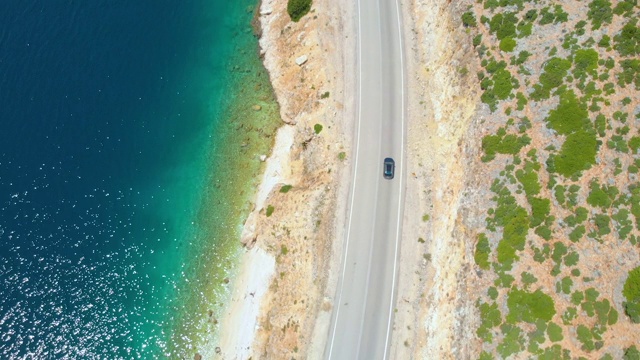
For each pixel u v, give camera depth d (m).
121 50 81.44
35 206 74.56
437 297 58.25
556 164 56.31
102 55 81.44
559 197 55.12
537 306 52.41
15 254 72.44
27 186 75.50
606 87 57.31
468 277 56.22
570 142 56.50
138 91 79.06
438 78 66.62
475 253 56.47
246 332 65.31
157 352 67.94
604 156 55.47
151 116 77.56
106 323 69.50
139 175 75.12
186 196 73.25
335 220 62.91
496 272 54.78
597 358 50.22
